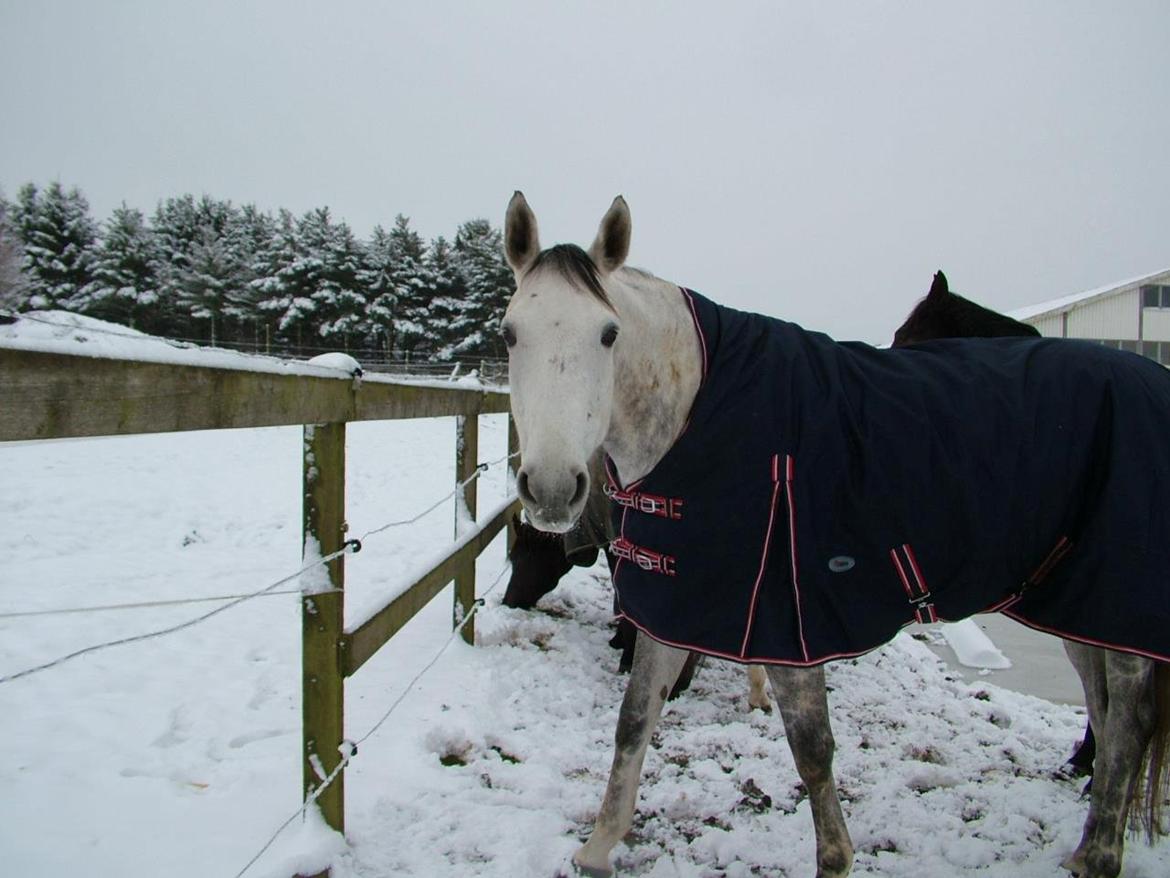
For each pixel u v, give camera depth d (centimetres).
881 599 186
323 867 185
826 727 187
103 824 209
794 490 180
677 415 197
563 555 409
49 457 882
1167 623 180
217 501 685
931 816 240
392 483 838
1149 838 211
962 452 187
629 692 213
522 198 198
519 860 204
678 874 210
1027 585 203
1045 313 2453
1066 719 318
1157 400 196
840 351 205
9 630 351
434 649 346
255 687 306
